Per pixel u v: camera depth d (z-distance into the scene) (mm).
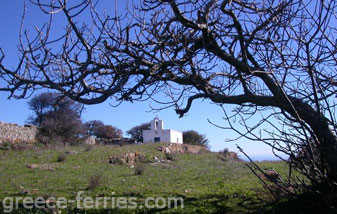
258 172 14320
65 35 4367
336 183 4309
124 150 25594
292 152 4945
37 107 38219
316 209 4719
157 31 5129
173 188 10562
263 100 4664
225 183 11203
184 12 4684
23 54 4301
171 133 47688
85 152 24688
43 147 29188
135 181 12789
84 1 4105
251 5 4797
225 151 30234
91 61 4676
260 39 4570
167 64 4887
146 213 6820
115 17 4684
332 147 4391
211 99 5086
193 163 21859
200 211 6461
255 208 5961
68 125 37312
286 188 5672
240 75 4832
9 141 28656
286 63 4316
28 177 14148
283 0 4238
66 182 12594
